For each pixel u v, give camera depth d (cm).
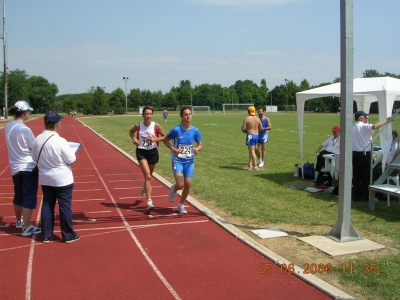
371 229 598
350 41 511
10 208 742
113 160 1423
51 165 533
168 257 496
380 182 723
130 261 484
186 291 405
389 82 815
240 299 388
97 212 710
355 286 412
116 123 4378
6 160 1432
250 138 1155
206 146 1858
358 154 773
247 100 10100
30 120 5281
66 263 479
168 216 681
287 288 411
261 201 777
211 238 566
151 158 730
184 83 13925
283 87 10038
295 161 1345
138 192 880
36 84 10619
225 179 1012
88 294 400
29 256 501
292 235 573
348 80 519
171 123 4012
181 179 665
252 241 543
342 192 543
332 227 611
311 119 4628
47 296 396
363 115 784
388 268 453
